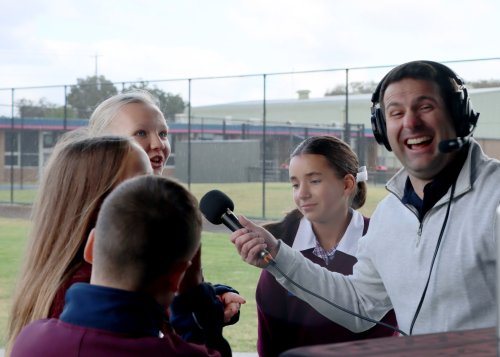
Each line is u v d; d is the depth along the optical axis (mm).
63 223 1482
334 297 1756
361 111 24516
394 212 1647
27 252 1528
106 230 1190
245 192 20297
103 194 1484
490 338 869
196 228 1229
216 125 26484
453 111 1555
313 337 1992
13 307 1512
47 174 1548
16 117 22297
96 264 1220
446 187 1547
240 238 1649
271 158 21141
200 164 23547
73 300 1221
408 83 1553
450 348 825
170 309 1358
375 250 1665
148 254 1169
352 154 2189
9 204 19188
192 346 1246
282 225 2252
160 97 17797
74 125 21203
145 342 1180
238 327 6406
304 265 1750
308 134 22797
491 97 18719
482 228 1476
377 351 816
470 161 1541
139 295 1193
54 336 1203
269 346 2068
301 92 32656
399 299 1605
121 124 2117
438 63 1592
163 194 1211
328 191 2117
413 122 1537
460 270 1490
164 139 2211
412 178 1609
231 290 1658
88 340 1174
